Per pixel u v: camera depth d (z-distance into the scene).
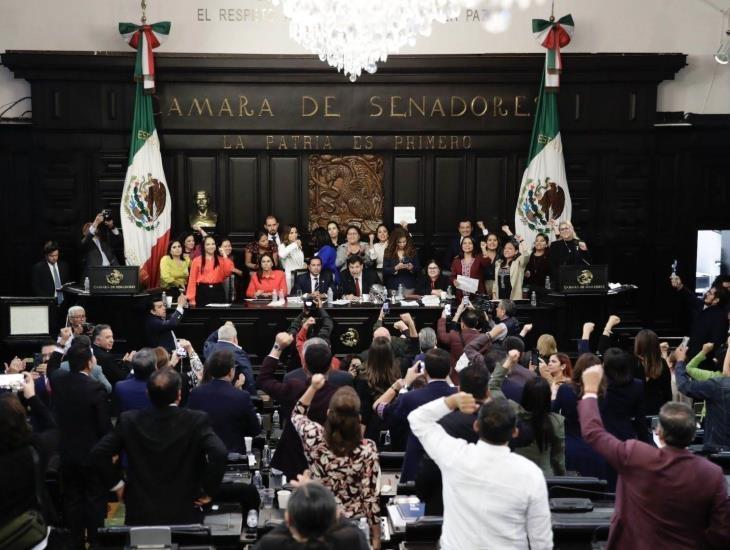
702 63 16.11
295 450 6.23
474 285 12.92
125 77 15.52
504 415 4.35
